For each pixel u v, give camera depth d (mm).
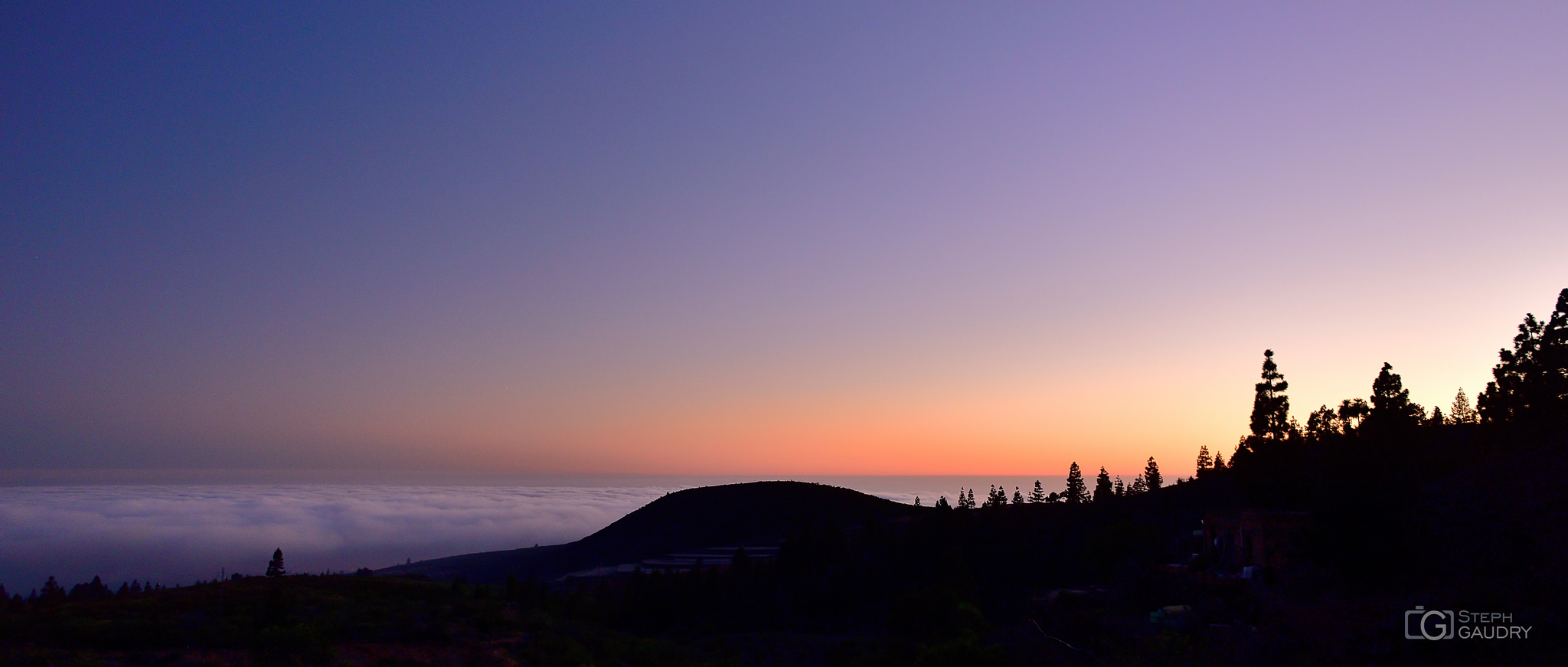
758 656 52312
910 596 52906
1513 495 39750
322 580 67500
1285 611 29156
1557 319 54531
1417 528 33906
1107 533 59000
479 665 40406
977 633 37438
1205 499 82688
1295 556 37344
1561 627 21125
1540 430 52625
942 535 74562
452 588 70938
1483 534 35000
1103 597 41375
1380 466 35000
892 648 46344
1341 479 34750
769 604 70875
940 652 33000
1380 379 60250
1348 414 65625
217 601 49969
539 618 57062
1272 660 24375
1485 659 20625
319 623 45625
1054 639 31750
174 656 34875
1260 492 52250
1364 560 32344
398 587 65625
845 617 65750
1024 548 67750
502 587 108500
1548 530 33125
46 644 35594
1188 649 26719
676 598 72312
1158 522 76375
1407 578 31703
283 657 36500
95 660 33062
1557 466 42844
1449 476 52188
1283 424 55031
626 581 109812
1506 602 24156
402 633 45719
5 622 38000
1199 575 39500
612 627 67688
